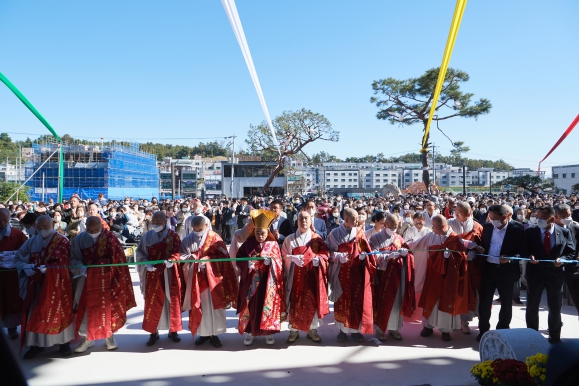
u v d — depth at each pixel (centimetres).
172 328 549
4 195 2570
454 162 12988
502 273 556
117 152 4353
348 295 561
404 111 2694
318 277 553
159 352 534
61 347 522
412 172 11612
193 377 457
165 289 560
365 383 441
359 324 560
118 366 488
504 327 562
